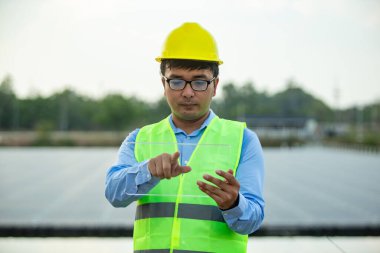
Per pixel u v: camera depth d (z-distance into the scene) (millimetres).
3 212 10555
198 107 2264
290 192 14930
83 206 11422
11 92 82688
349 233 8430
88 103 84375
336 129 81500
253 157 2307
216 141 2330
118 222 8727
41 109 83125
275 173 22266
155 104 84062
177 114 2303
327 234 8375
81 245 7391
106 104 76562
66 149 49938
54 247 7250
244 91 99688
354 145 59000
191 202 2242
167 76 2244
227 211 2031
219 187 1965
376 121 96125
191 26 2242
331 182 18125
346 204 12266
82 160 30344
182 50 2207
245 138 2365
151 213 2270
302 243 7590
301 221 9398
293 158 35688
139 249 2295
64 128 83062
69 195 13625
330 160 33031
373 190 15531
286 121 78875
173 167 1968
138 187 2086
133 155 2359
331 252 7008
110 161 29328
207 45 2227
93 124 82938
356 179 19422
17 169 23328
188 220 2227
